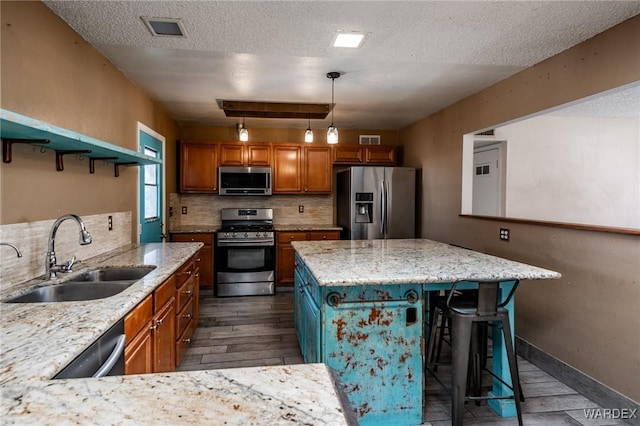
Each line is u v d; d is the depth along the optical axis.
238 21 2.05
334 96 3.68
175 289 2.42
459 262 2.22
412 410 1.98
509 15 1.97
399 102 3.90
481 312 1.86
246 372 0.87
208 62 2.72
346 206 4.78
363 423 1.95
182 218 5.11
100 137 2.50
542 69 2.67
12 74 1.61
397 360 1.96
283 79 3.14
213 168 4.84
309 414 0.68
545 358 2.60
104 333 1.23
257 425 0.64
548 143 4.44
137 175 3.22
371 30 2.18
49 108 1.90
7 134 1.49
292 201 5.39
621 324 2.07
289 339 3.16
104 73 2.57
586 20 2.03
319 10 1.93
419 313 1.97
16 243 1.67
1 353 0.97
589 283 2.27
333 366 1.92
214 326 3.47
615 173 4.55
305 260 2.31
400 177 4.66
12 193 1.64
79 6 1.88
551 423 2.02
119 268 2.18
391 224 4.64
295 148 5.05
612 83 2.12
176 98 3.71
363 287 1.93
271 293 4.64
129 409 0.69
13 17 1.61
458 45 2.39
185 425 0.64
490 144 4.69
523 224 2.84
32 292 1.65
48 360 0.93
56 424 0.64
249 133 5.21
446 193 4.09
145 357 1.75
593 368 2.24
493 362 2.18
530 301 2.76
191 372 0.86
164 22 2.06
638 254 1.98
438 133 4.29
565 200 4.49
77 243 2.22
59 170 2.02
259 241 4.61
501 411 2.08
